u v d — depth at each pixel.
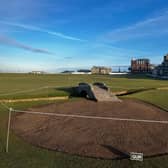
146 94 36.44
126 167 12.20
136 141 16.42
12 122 20.55
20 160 12.78
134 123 20.20
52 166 12.17
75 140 16.50
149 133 18.03
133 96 34.78
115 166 12.31
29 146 15.10
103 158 13.45
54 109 25.38
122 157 13.71
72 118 21.50
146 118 22.03
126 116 22.47
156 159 13.27
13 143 15.48
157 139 16.88
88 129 18.64
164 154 14.21
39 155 13.64
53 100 31.38
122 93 40.50
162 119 21.95
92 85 34.41
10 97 29.39
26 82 57.38
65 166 12.23
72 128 18.94
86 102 29.33
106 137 17.05
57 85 49.22
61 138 16.86
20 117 22.17
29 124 20.12
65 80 70.38
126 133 17.84
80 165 12.40
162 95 35.81
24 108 25.97
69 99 32.22
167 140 16.70
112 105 27.53
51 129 18.81
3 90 37.97
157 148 15.27
